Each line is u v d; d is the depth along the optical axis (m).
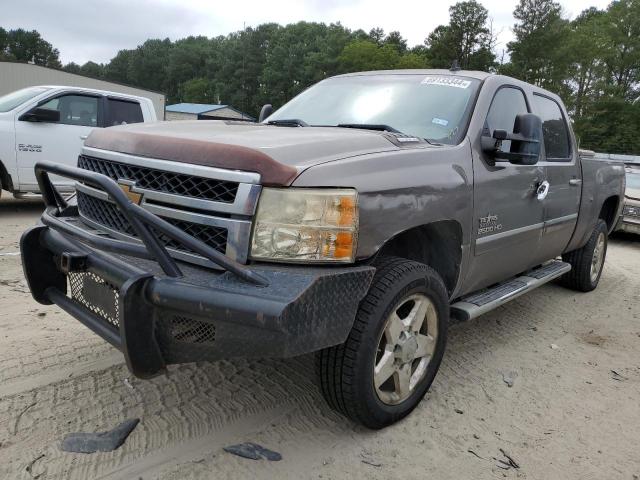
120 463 2.48
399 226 2.62
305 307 2.16
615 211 6.02
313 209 2.30
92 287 2.63
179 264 2.41
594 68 70.44
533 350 4.14
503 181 3.49
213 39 153.88
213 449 2.63
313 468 2.54
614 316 5.12
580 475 2.63
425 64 75.69
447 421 3.02
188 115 60.97
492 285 4.07
